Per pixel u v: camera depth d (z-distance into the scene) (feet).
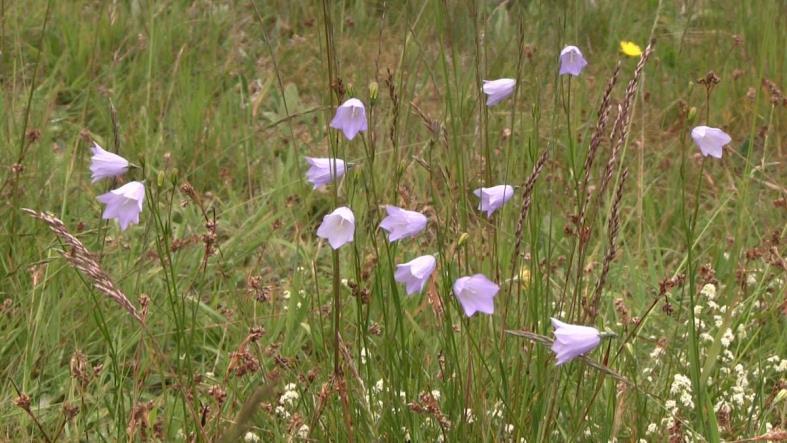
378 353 3.20
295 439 2.87
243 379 3.19
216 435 2.84
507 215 3.51
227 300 3.65
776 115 4.73
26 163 4.08
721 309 3.46
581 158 4.14
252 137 4.54
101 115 4.65
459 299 2.46
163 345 3.43
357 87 4.81
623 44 4.82
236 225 4.12
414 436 2.81
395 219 2.59
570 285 3.46
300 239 3.89
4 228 3.69
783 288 3.46
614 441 2.87
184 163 4.35
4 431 3.13
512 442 2.77
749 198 4.11
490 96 2.93
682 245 4.05
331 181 2.70
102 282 2.46
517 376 2.81
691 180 4.41
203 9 5.77
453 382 2.88
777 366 3.28
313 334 3.17
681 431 2.87
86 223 3.94
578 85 4.86
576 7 4.75
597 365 2.47
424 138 4.41
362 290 2.83
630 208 4.19
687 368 3.18
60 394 3.26
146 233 2.76
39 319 3.33
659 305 3.60
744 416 3.09
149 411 3.03
